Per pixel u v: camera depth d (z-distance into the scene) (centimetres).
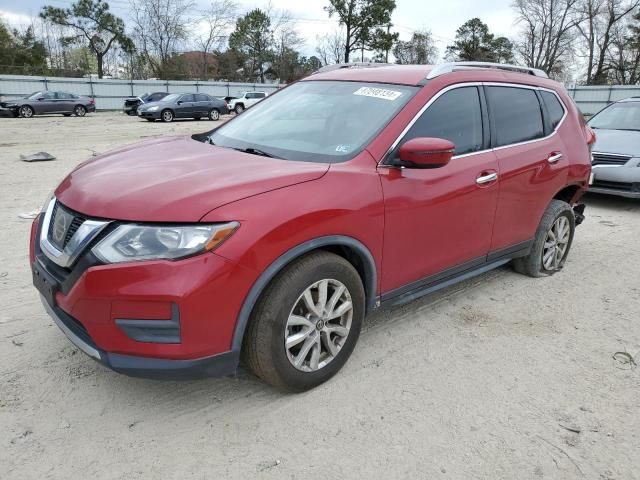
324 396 303
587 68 6150
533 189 434
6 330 361
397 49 6494
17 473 240
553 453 265
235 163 302
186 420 279
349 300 309
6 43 5744
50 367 320
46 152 1205
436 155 304
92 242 250
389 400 302
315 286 289
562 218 493
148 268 239
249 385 311
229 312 254
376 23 5938
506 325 399
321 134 343
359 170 306
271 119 382
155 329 246
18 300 407
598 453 266
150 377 253
